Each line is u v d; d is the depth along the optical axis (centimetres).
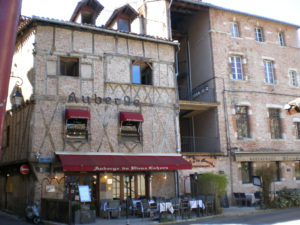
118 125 1592
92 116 1543
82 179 1506
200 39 2180
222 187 1536
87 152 1490
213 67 2022
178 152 1723
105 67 1620
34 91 1451
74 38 1580
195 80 2211
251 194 1862
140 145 1625
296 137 2206
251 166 1995
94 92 1572
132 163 1481
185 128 2300
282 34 2362
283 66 2270
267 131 2081
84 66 1577
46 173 1415
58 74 1514
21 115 1554
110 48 1656
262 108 2102
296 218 1280
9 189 1691
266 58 2209
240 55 2133
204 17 2150
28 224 1238
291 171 2123
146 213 1434
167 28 1952
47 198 1334
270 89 2167
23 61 1589
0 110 248
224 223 1198
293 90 2267
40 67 1483
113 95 1614
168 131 1719
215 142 1967
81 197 1242
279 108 2170
